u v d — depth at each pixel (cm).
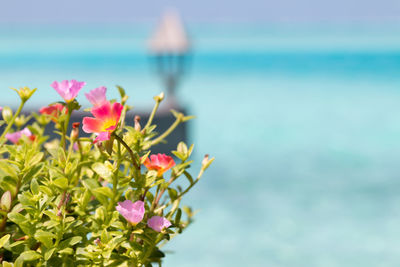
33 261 78
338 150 1112
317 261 489
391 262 484
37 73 4212
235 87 2777
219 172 907
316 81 3109
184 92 2491
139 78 3712
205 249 524
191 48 954
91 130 74
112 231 80
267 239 559
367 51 5178
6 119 96
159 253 92
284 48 5725
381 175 870
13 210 83
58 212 80
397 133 1300
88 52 5447
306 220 630
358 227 600
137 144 92
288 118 1609
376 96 2219
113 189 81
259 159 1023
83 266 80
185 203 702
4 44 6347
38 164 88
